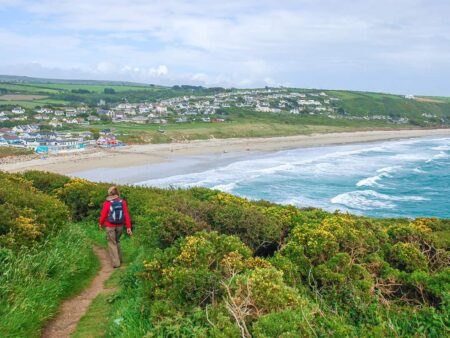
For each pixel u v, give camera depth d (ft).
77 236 33.06
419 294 20.39
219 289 17.99
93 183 53.21
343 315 18.07
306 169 211.41
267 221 29.17
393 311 18.61
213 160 268.41
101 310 21.95
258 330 14.69
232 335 14.75
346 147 361.30
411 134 531.50
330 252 22.81
